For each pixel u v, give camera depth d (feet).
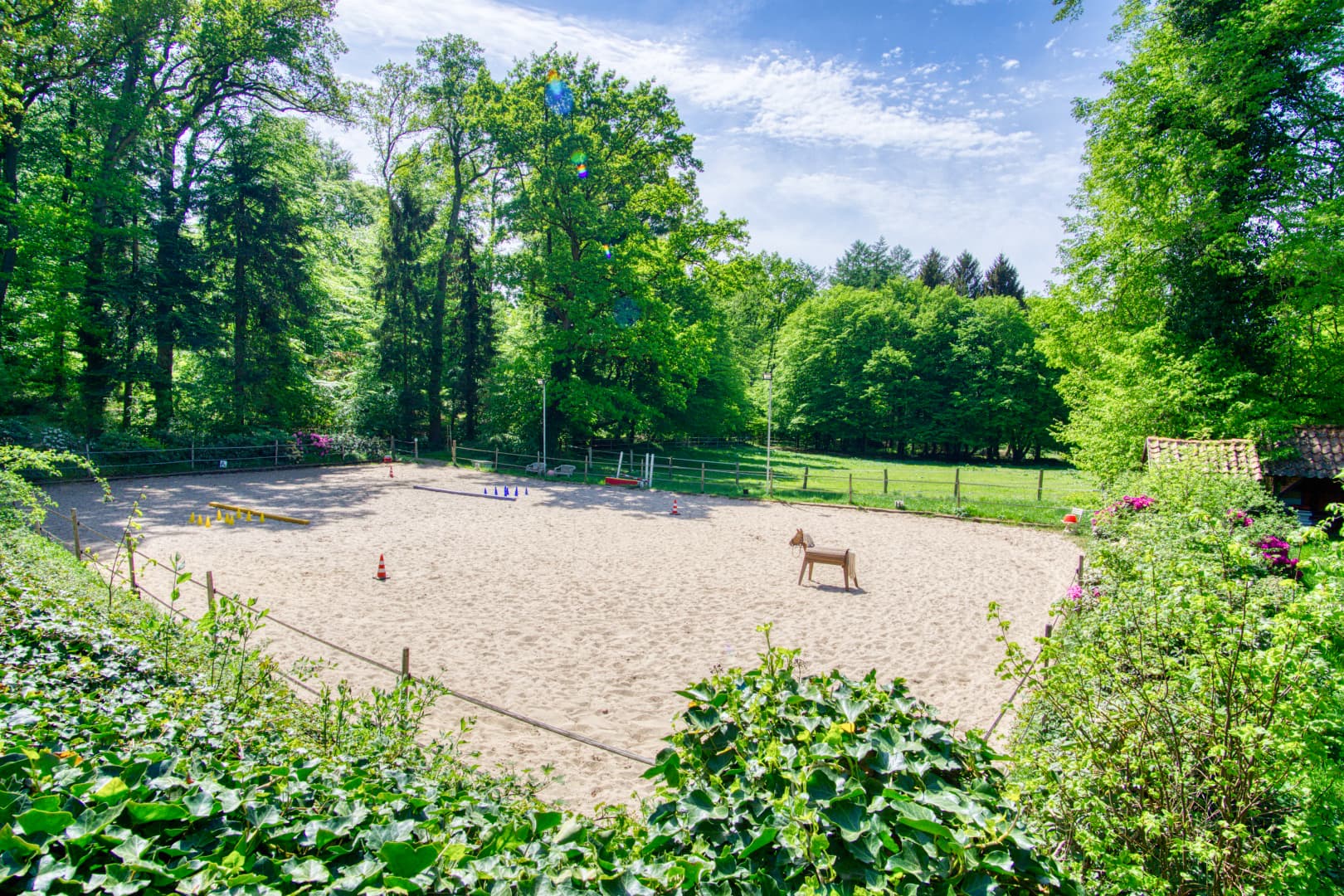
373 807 10.12
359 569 48.52
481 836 9.61
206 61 98.73
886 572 51.98
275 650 32.22
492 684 30.40
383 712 18.20
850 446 204.95
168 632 21.26
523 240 127.24
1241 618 12.75
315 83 106.63
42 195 89.10
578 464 116.47
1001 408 182.70
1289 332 61.05
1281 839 12.81
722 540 62.64
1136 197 68.33
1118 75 69.72
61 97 90.02
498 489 90.33
